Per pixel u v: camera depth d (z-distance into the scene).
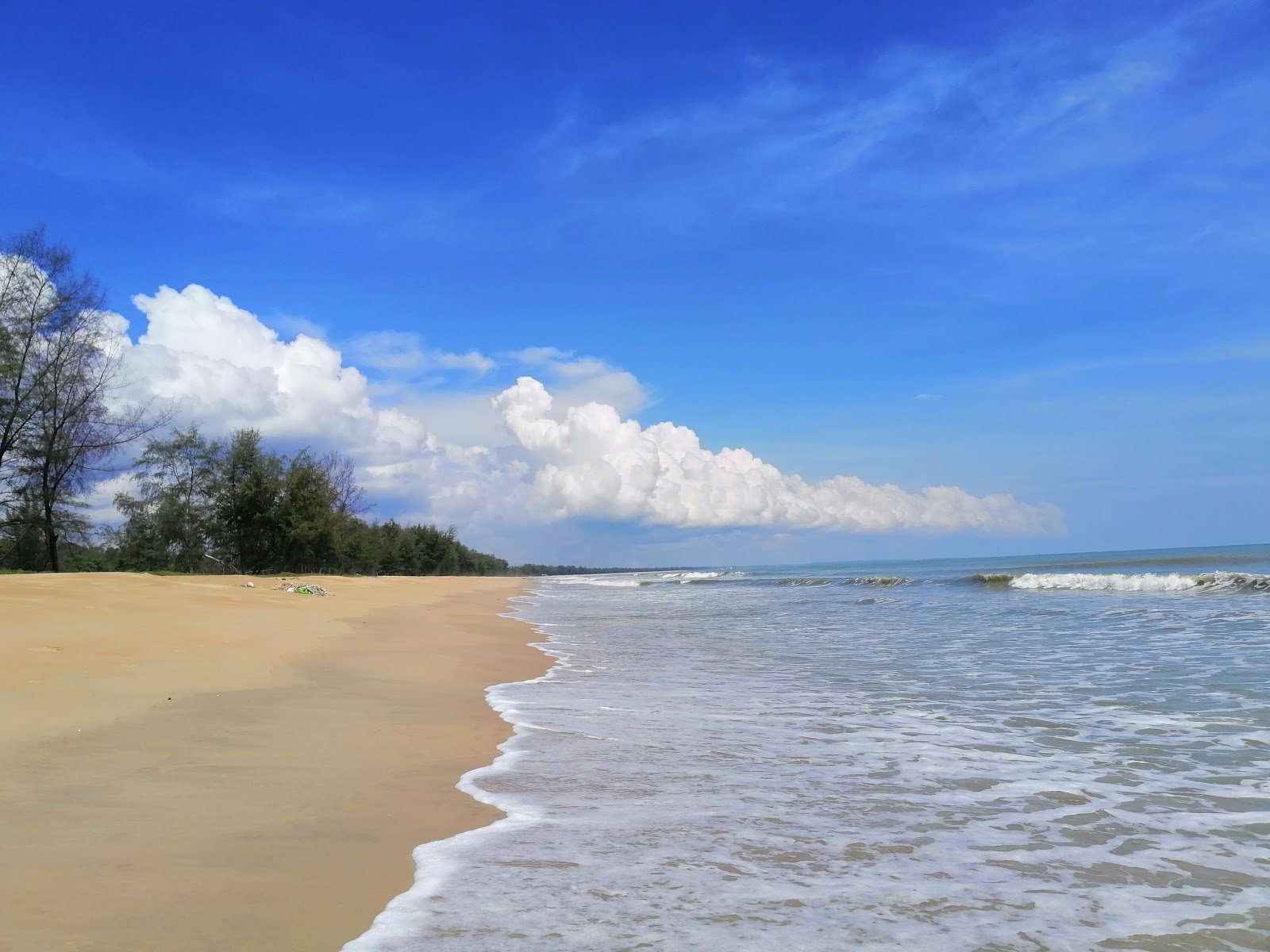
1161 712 7.44
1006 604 22.61
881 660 11.86
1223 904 3.46
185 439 53.12
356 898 3.45
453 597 35.94
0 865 3.59
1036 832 4.37
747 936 3.16
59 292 35.00
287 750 5.86
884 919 3.32
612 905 3.43
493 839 4.26
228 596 20.33
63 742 5.73
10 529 36.62
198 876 3.57
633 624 20.91
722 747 6.45
